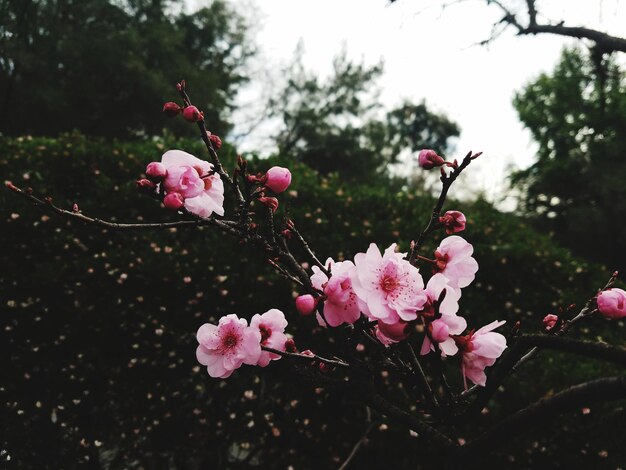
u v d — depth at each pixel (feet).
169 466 11.73
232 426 11.15
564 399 3.04
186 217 3.74
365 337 4.27
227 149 14.32
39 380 11.18
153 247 11.38
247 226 3.92
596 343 2.85
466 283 3.98
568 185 59.31
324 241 11.77
